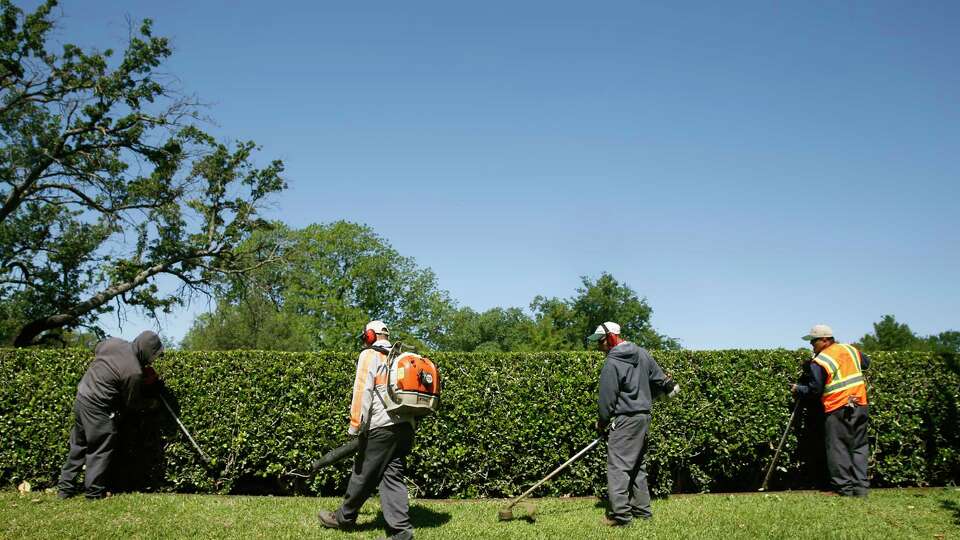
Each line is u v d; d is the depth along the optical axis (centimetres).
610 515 579
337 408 714
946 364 795
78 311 1955
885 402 779
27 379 708
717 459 751
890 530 538
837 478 704
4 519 551
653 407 736
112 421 655
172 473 708
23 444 703
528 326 4453
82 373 711
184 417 707
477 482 724
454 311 4928
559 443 730
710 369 756
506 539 521
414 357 524
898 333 5225
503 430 723
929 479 785
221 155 1989
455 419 720
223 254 2070
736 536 524
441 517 605
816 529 541
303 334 3891
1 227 2016
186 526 541
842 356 716
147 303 1961
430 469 715
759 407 754
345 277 4056
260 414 711
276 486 747
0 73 1748
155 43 1883
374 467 514
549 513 628
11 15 1767
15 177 1866
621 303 4762
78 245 2098
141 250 2025
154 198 1947
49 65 1828
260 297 2206
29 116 1900
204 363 718
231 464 708
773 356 771
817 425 773
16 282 2080
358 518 583
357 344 3788
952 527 551
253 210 2055
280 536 518
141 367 662
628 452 582
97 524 541
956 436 781
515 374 734
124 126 1898
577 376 736
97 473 641
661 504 670
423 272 4578
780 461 761
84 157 1930
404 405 504
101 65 1841
